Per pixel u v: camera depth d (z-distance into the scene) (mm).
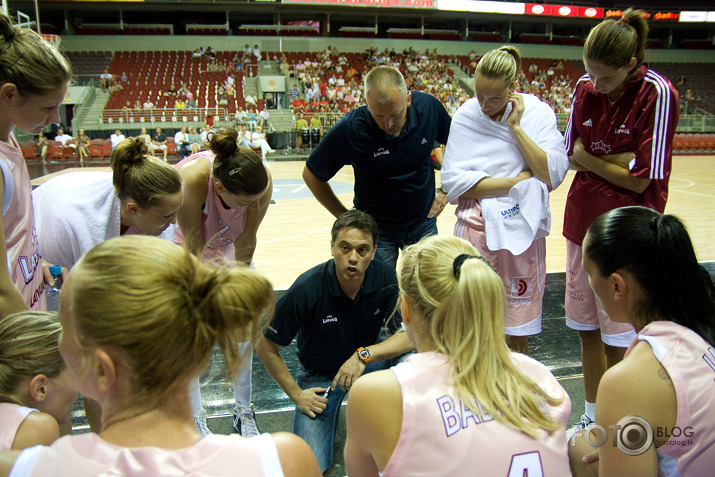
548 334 3152
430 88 21750
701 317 1234
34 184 10438
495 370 1062
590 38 1941
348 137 2508
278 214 7508
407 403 1028
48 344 1250
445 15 25203
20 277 1667
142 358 748
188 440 807
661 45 27062
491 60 2014
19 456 777
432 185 2701
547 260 4914
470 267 1072
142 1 21750
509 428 1028
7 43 1393
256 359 2904
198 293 792
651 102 1985
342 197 9359
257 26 24484
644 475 1130
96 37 21859
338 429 2270
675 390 1106
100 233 1938
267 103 19922
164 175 1733
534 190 2150
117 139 16141
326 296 2137
